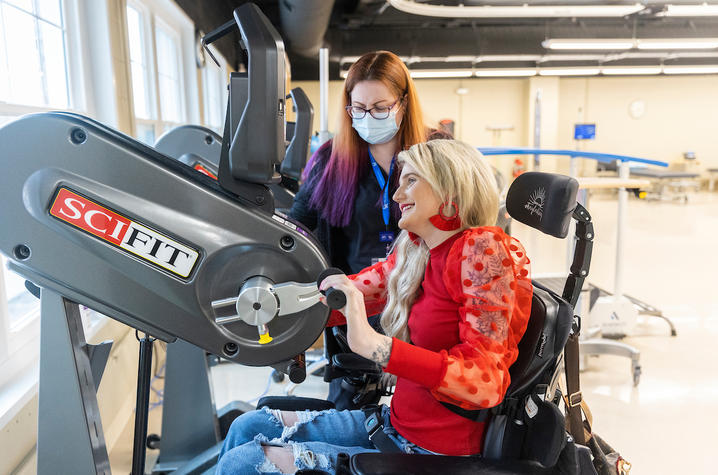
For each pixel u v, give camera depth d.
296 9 6.09
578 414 1.32
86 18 2.68
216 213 0.99
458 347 1.05
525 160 13.41
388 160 1.74
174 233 0.97
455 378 1.00
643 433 2.54
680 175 11.33
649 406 2.81
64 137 0.93
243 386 3.06
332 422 1.31
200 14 5.51
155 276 0.98
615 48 9.46
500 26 10.23
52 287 0.98
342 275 1.01
